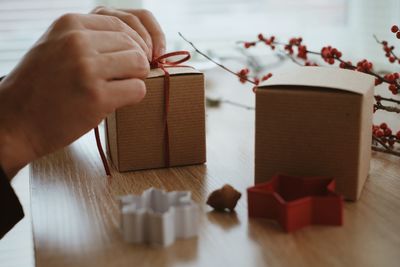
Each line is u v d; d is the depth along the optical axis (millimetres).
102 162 571
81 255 394
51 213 458
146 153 541
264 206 433
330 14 1358
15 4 1145
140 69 502
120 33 514
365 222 427
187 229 410
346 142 450
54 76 476
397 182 498
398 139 566
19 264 847
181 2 1278
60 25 503
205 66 940
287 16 1346
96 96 474
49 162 575
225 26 1313
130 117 529
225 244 402
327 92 447
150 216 399
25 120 485
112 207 465
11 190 457
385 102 765
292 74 496
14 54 1161
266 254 389
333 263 376
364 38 1343
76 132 489
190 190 493
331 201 418
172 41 1287
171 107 535
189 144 547
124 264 382
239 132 664
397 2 1260
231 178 519
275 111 462
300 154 463
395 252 387
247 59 1090
